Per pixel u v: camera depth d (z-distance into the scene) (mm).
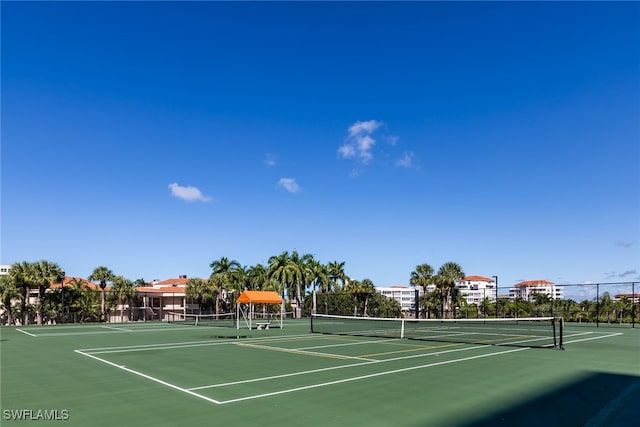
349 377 12344
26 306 63250
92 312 69438
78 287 72438
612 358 16438
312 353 17875
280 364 14773
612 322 45031
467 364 14828
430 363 15016
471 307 64688
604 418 8422
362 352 18172
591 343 22391
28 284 59844
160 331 32188
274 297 34250
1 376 12781
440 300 71000
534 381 11875
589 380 12094
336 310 61625
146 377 12391
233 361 15547
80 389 10797
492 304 51656
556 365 14664
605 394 10422
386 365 14547
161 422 7973
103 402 9453
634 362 15430
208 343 22375
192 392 10391
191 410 8773
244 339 24734
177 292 85625
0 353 18625
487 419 8234
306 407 9000
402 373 13000
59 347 20938
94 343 22812
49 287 63188
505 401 9609
